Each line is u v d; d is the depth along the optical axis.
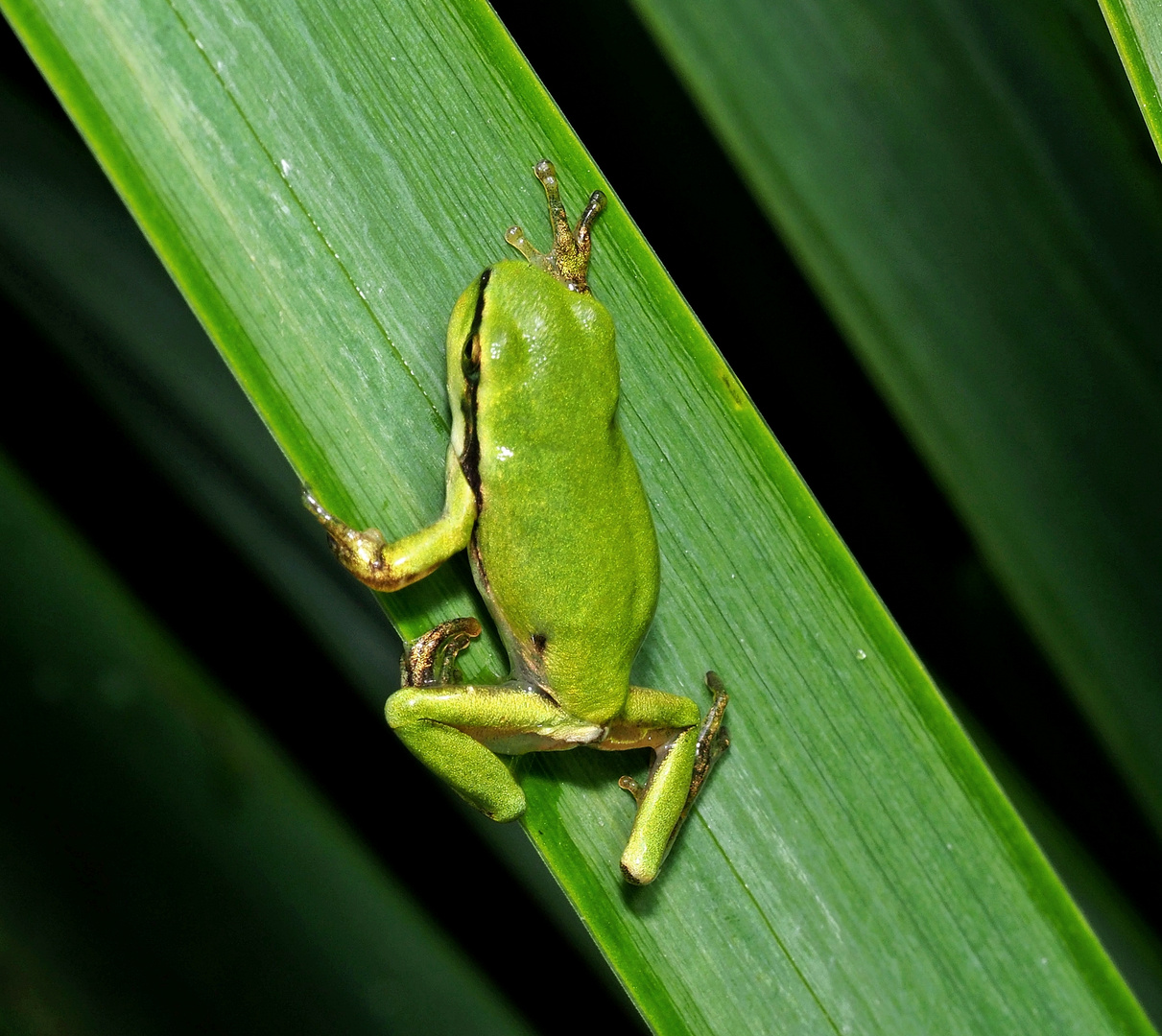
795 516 0.38
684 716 0.38
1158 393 0.39
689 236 0.41
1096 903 0.40
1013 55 0.38
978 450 0.39
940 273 0.39
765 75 0.39
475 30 0.37
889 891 0.38
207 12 0.36
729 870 0.38
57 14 0.36
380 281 0.37
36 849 0.38
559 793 0.38
